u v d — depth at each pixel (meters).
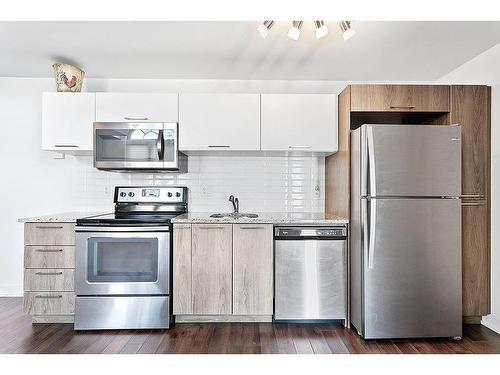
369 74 3.63
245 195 3.72
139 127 3.23
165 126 3.23
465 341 2.72
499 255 2.94
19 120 3.73
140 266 2.91
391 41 2.85
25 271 2.94
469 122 3.02
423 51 3.05
